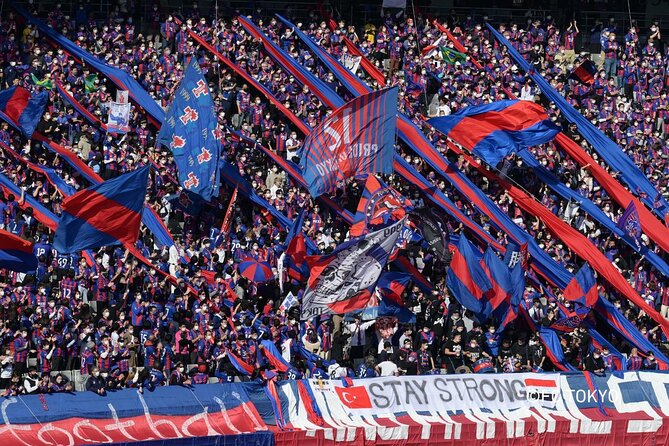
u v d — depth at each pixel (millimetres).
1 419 65875
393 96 81062
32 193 80500
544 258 83688
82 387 70188
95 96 88375
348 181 84438
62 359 70625
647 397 75375
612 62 99000
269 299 77312
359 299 74562
